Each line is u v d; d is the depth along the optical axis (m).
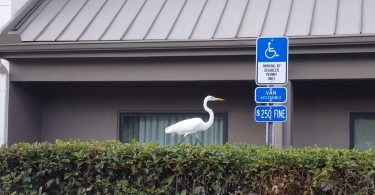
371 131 9.81
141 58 9.50
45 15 10.67
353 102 9.85
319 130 9.92
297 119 10.00
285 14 9.70
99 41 9.52
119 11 10.53
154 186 6.84
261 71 6.98
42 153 7.16
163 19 10.10
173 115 10.58
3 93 10.00
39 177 7.21
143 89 10.61
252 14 9.87
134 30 9.86
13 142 10.20
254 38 8.84
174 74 9.46
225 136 10.31
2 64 9.91
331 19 9.34
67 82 10.06
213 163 6.65
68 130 10.83
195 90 10.41
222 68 9.29
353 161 6.25
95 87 10.74
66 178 7.07
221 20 9.82
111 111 10.71
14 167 7.27
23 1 10.98
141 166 6.85
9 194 7.28
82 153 7.02
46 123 10.89
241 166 6.61
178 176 6.80
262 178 6.54
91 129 10.76
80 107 10.80
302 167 6.42
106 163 6.96
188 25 9.80
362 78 8.77
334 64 8.88
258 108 7.07
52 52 9.60
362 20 9.19
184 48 9.12
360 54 8.71
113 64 9.69
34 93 10.71
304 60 8.98
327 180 6.30
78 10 10.71
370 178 6.18
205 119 10.39
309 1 9.98
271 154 6.53
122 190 6.91
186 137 10.48
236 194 6.65
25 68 10.00
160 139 10.62
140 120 10.72
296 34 9.05
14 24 10.33
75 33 9.96
